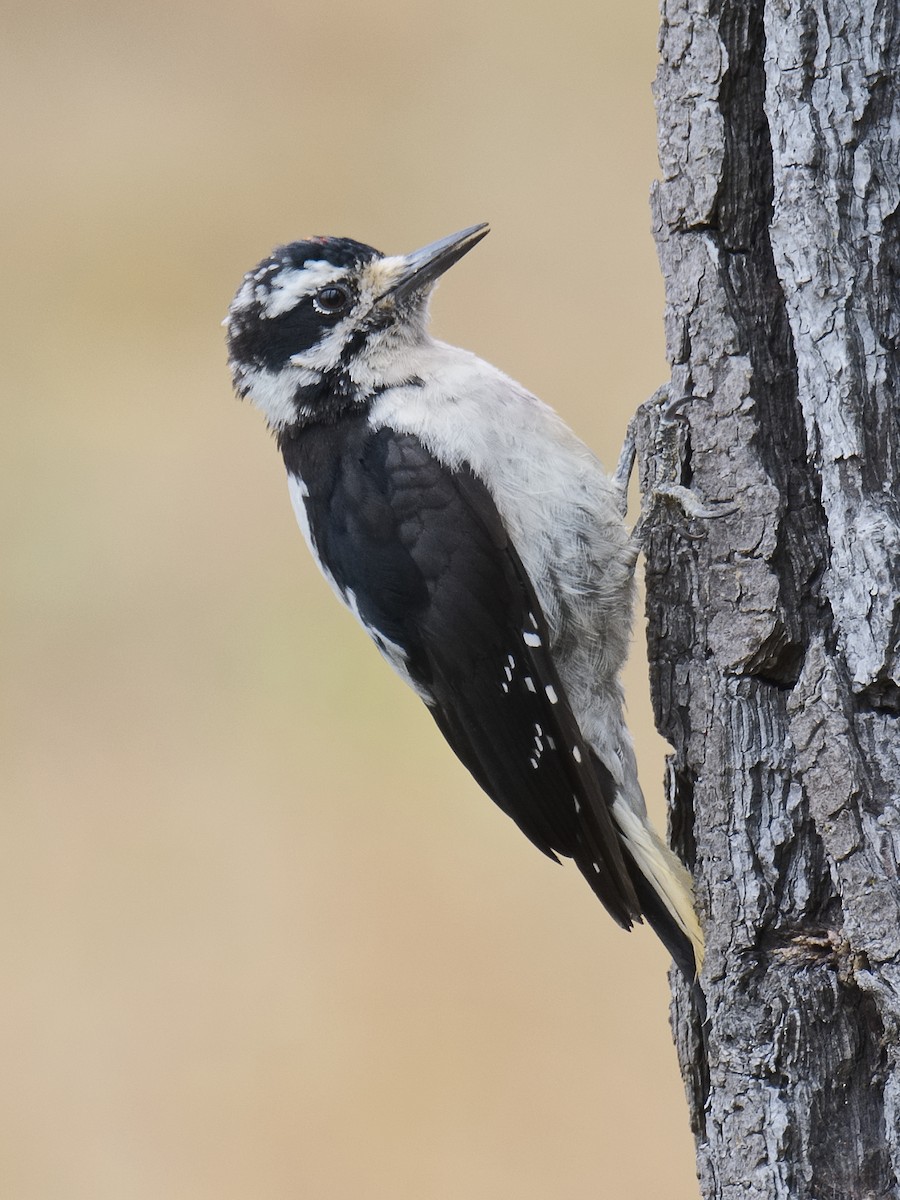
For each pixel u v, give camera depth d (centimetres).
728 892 859
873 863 775
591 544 1014
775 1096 823
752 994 847
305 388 1062
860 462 790
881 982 770
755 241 874
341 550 1045
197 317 1909
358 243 1079
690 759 893
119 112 2045
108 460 1820
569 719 980
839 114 802
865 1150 805
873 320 795
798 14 807
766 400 864
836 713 791
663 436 893
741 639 859
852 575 788
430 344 1085
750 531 856
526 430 1019
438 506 1005
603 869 976
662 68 895
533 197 1822
